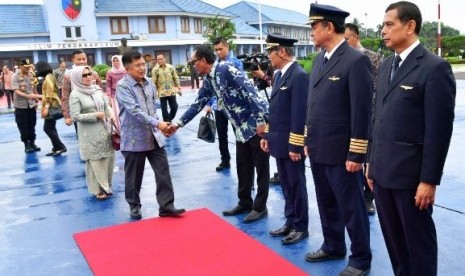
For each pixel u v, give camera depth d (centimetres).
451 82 231
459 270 317
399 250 272
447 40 3294
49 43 2806
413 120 242
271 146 379
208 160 691
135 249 378
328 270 328
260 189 431
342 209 311
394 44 244
